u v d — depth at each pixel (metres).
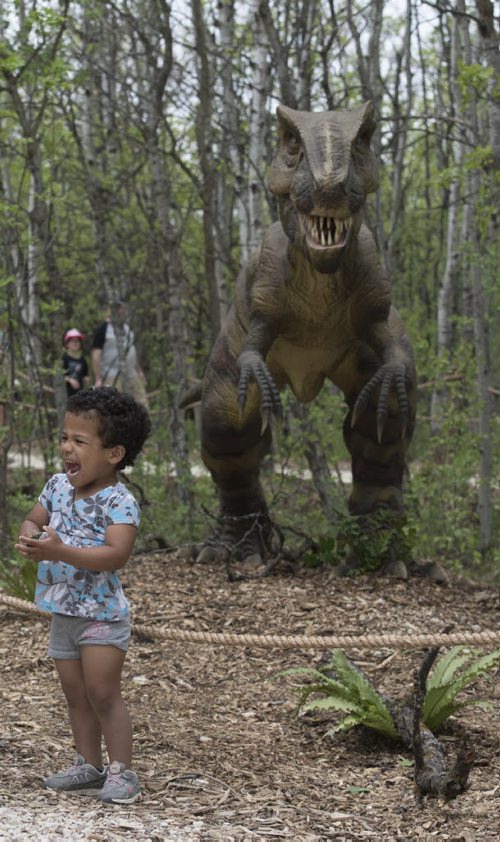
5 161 12.93
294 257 6.81
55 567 3.96
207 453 8.11
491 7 8.21
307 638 4.23
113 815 3.69
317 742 4.93
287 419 10.90
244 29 12.16
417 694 4.28
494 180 8.81
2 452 8.85
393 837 3.76
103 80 13.97
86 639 3.91
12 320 9.34
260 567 8.05
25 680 5.64
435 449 11.41
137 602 7.11
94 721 4.08
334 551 8.04
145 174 15.71
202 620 6.76
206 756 4.63
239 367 7.11
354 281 6.98
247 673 5.91
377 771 4.51
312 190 6.21
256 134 10.73
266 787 4.26
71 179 13.10
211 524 9.97
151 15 11.78
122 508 3.90
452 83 11.26
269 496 11.10
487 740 4.87
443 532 10.16
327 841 3.67
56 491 4.01
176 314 11.05
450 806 4.06
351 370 7.69
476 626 6.73
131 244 14.78
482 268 9.50
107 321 13.25
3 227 9.62
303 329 7.26
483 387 10.21
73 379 13.24
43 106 9.28
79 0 9.84
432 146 15.75
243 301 7.59
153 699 5.48
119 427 3.91
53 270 10.12
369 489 7.95
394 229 12.22
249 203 11.67
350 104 16.12
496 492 11.75
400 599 7.19
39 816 3.59
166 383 11.24
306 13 10.14
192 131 15.53
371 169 6.52
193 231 17.67
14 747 4.48
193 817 3.78
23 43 9.00
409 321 15.18
